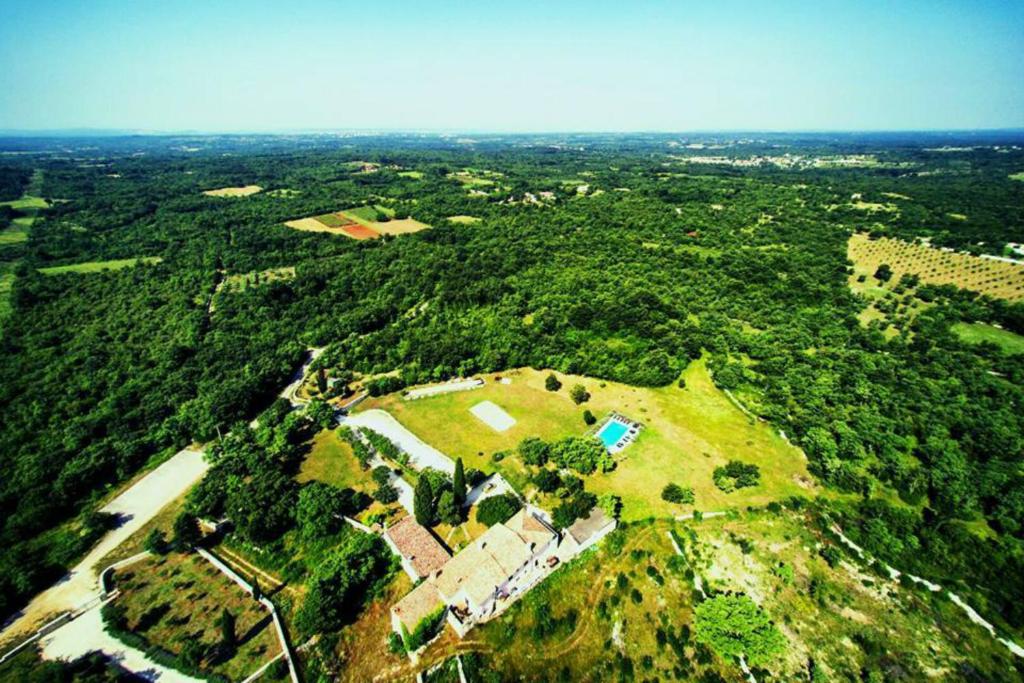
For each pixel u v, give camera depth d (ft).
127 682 171.53
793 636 186.70
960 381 323.16
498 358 354.95
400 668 175.73
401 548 210.18
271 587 207.62
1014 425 275.18
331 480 261.65
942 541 213.05
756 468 252.01
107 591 207.31
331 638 184.03
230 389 324.19
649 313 411.13
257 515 223.30
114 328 408.05
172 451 295.89
